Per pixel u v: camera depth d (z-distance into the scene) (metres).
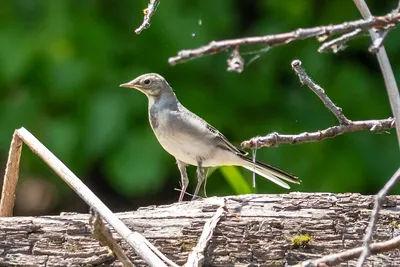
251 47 12.41
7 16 11.88
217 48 3.62
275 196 6.06
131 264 5.09
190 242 5.85
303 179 11.76
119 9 12.12
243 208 5.98
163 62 12.13
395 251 5.67
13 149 6.36
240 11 12.50
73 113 11.77
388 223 5.80
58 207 13.55
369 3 12.55
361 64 12.52
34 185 13.62
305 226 5.82
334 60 12.42
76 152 11.67
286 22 12.51
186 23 12.02
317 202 5.94
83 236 5.86
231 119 12.29
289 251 5.77
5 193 6.52
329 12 12.51
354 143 11.91
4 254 5.86
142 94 11.77
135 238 5.15
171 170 11.73
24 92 11.95
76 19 11.87
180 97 12.20
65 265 5.80
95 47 11.84
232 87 12.38
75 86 11.71
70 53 11.76
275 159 11.76
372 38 4.12
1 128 11.85
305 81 5.47
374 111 12.15
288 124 12.25
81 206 13.54
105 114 11.64
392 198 5.92
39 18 11.88
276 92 12.45
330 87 12.26
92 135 11.62
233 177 8.66
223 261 5.76
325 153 11.88
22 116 11.85
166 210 6.09
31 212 13.48
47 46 11.70
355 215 5.86
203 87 12.38
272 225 5.84
